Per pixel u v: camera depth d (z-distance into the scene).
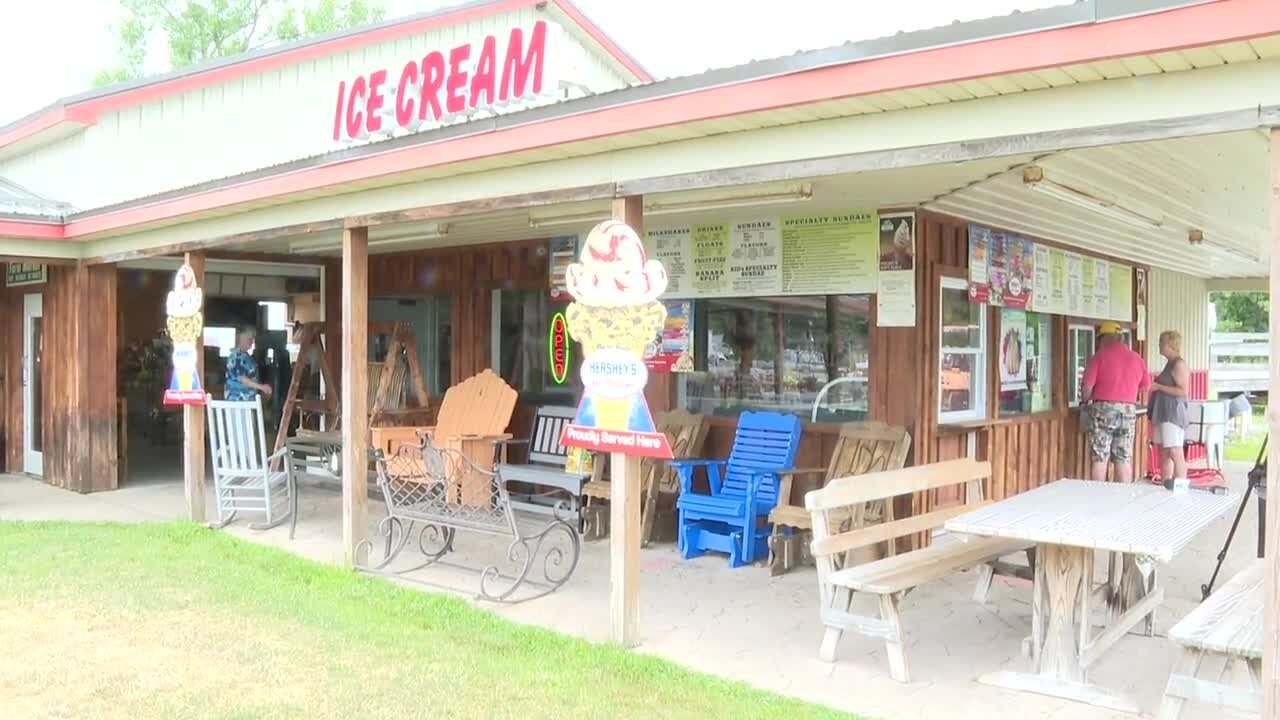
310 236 9.61
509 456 10.34
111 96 12.31
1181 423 10.12
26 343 12.55
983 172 6.10
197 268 9.11
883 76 4.08
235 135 12.73
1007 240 8.79
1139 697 4.76
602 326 5.53
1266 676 3.49
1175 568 7.60
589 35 13.22
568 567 7.41
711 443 8.59
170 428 16.55
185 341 9.09
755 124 4.80
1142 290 12.54
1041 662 4.90
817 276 7.88
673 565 7.50
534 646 5.39
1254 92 3.55
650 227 8.93
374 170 6.51
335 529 8.80
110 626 5.69
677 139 5.19
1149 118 3.78
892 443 7.34
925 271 7.54
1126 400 9.55
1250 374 20.61
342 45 12.30
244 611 6.02
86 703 4.50
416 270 11.54
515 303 10.46
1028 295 9.20
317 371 13.07
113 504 10.30
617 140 5.23
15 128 13.61
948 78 3.90
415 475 7.34
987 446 8.55
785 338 8.20
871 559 7.16
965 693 4.81
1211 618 4.21
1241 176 6.67
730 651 5.43
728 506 7.52
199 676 4.86
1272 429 3.47
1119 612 5.69
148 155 12.68
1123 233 9.41
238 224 8.42
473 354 10.82
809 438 7.99
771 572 7.18
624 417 5.41
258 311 16.70
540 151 5.58
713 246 8.51
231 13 28.06
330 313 12.68
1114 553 5.68
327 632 5.60
